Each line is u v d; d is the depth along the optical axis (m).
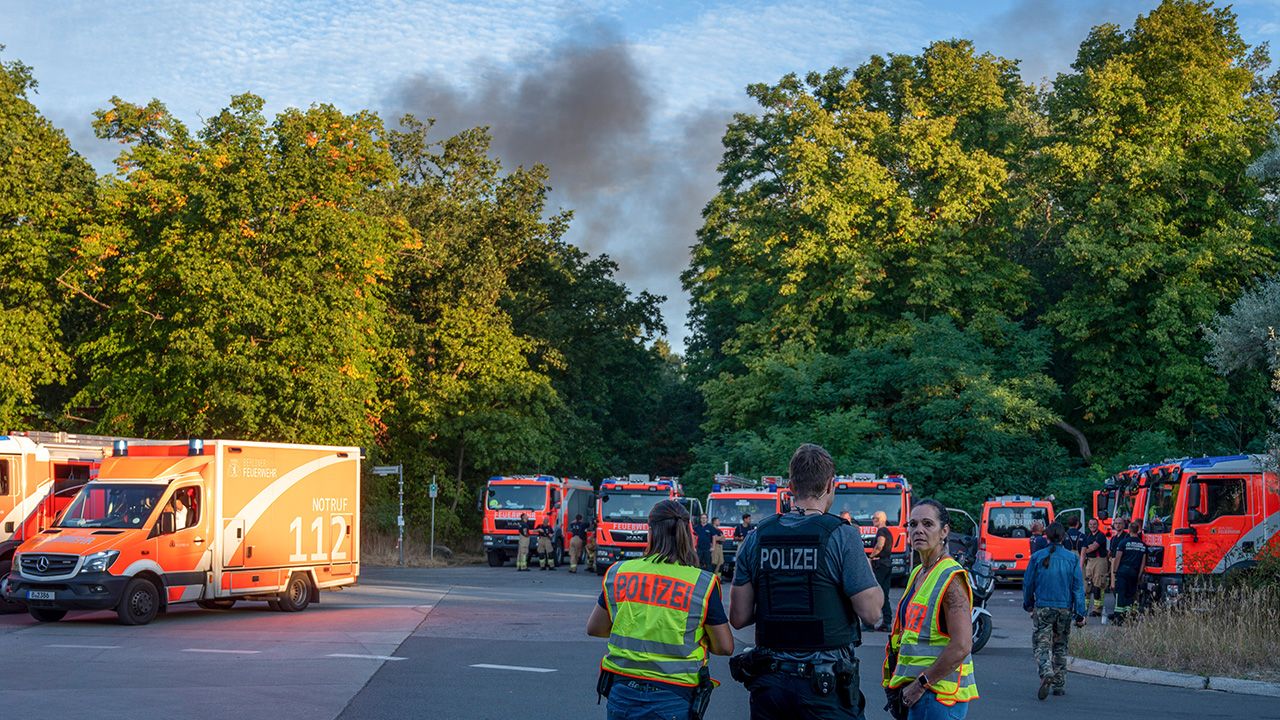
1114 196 44.22
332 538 23.33
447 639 17.69
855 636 5.77
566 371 59.72
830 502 6.00
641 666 5.80
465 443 51.59
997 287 49.31
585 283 60.41
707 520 36.88
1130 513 26.03
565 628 19.39
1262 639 15.61
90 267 35.81
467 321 50.75
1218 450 43.00
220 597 20.84
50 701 11.45
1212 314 42.28
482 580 33.41
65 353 36.88
